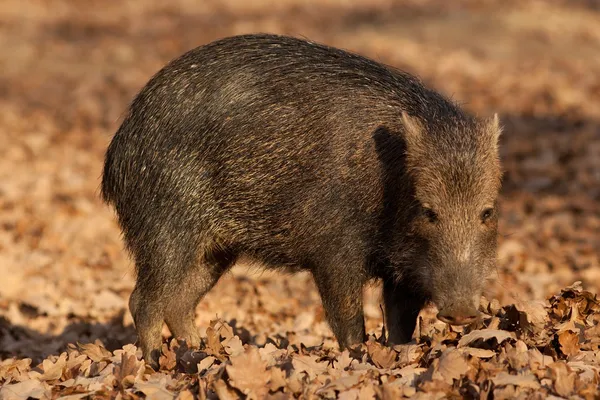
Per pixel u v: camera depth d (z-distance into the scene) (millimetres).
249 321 13414
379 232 9742
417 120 9406
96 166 23812
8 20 46594
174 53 38844
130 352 9984
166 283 10523
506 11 41625
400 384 8141
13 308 13938
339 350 10000
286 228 10070
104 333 13195
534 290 14648
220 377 8344
